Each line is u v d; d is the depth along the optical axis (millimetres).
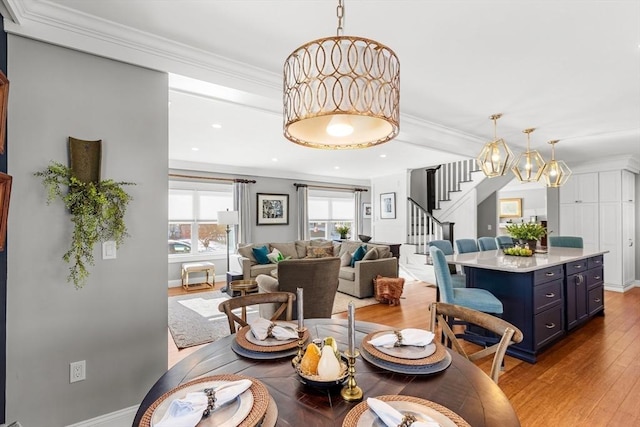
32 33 1731
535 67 2451
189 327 3807
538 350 2908
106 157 1960
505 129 4059
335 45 1102
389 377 1161
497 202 7055
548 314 3070
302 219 7828
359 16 1845
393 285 4820
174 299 5133
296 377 1176
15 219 1713
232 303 1836
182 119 3678
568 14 1826
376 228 8336
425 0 1712
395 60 1201
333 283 3309
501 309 2668
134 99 2059
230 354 1379
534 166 5781
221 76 2348
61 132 1834
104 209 1877
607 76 2594
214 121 3752
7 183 1480
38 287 1765
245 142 4770
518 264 2984
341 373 1091
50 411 1788
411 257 6754
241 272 5746
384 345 1348
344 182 8781
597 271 4176
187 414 848
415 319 4109
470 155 4824
